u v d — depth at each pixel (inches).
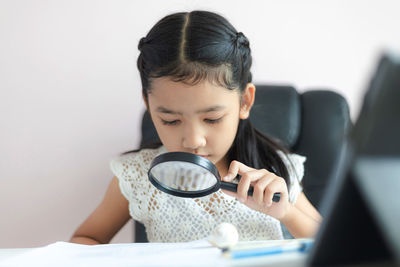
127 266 23.3
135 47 61.1
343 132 51.5
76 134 62.3
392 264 15.2
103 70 61.2
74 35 60.1
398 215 14.2
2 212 63.4
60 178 63.2
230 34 36.7
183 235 47.9
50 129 61.9
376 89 13.1
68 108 61.6
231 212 47.0
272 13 62.4
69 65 60.6
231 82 34.9
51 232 64.6
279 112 52.3
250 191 36.8
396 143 13.5
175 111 34.2
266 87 53.9
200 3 60.9
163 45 34.5
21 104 60.9
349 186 14.3
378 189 14.0
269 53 63.3
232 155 45.9
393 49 13.1
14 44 59.4
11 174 62.5
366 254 15.4
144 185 48.9
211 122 34.8
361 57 65.5
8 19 58.7
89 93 61.5
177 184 33.6
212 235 27.6
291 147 52.6
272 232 47.1
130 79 61.7
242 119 45.0
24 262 25.7
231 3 61.4
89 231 49.6
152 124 52.7
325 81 65.4
